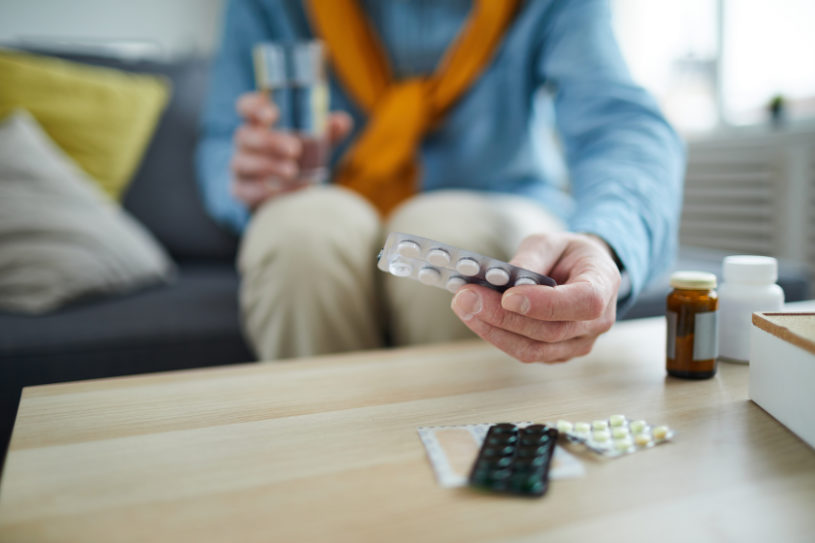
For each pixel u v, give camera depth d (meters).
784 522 0.32
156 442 0.43
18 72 1.25
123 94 1.33
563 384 0.55
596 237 0.56
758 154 1.68
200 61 1.47
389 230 0.83
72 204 1.07
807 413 0.41
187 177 1.35
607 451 0.39
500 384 0.55
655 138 0.74
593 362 0.61
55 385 0.56
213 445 0.42
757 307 0.60
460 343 0.69
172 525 0.32
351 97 1.15
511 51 1.02
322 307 0.75
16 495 0.36
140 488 0.36
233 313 0.95
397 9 1.10
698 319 0.55
